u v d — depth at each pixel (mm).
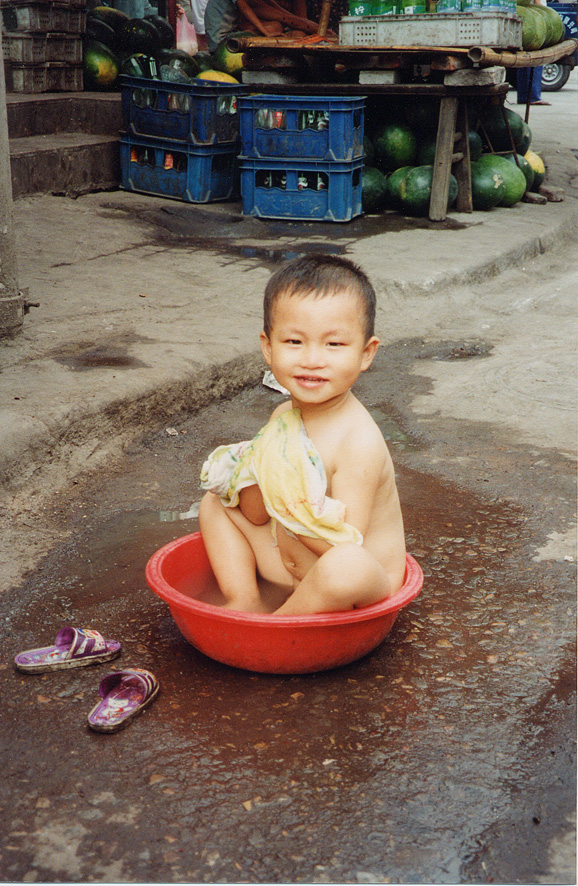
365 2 7762
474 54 7051
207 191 8031
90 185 8234
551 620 2551
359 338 2148
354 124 7414
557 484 3459
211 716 2102
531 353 5086
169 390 4090
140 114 8102
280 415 2297
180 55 9609
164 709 2129
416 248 6879
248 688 2217
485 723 2094
